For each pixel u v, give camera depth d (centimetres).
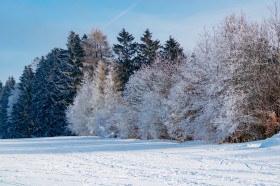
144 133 3016
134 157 1474
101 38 5694
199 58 2456
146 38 4878
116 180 877
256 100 2089
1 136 7969
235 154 1383
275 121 1998
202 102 2267
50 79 6391
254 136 2095
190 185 791
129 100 3525
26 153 1834
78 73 5628
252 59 2128
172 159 1352
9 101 8850
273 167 1036
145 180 870
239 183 805
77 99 4762
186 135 2447
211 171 1003
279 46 2161
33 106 6594
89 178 915
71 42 5781
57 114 5762
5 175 983
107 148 2084
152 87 3219
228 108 1980
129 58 5278
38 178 920
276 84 2122
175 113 2469
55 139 3678
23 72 8688
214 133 2120
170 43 4447
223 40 2242
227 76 2086
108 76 4162
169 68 3119
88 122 4297
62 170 1095
